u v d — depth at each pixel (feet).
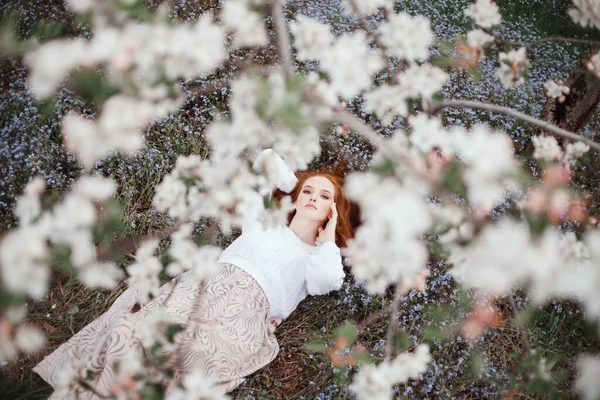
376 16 12.92
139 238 9.37
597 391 4.24
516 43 5.82
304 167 5.29
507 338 8.50
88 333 7.54
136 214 9.50
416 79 4.58
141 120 3.59
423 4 14.21
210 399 4.88
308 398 7.89
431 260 8.75
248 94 3.79
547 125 4.84
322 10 12.88
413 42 4.36
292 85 3.62
